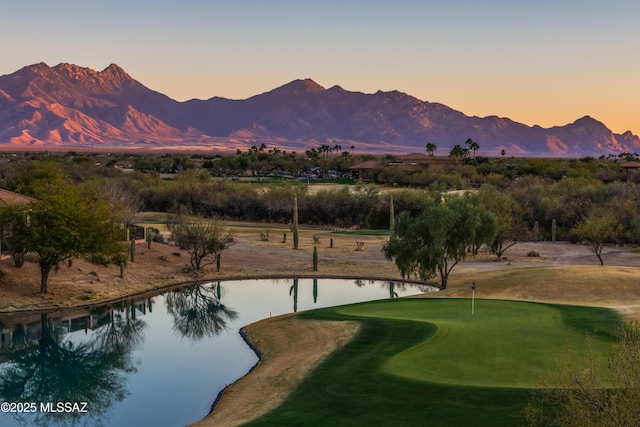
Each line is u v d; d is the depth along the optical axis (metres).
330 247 79.56
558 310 38.81
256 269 66.31
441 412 22.38
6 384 33.88
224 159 193.12
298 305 52.19
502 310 39.12
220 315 49.03
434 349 29.62
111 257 62.75
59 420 28.62
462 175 150.75
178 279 61.28
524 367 26.77
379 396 24.69
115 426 27.39
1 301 49.03
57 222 50.50
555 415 20.78
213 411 27.19
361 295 56.16
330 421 22.89
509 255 74.38
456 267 66.69
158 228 92.12
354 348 32.34
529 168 150.62
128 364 36.56
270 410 25.20
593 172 145.50
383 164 175.25
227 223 108.81
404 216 56.84
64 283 54.56
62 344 41.47
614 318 35.91
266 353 36.94
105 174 134.50
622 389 17.53
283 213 113.94
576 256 73.31
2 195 62.28
